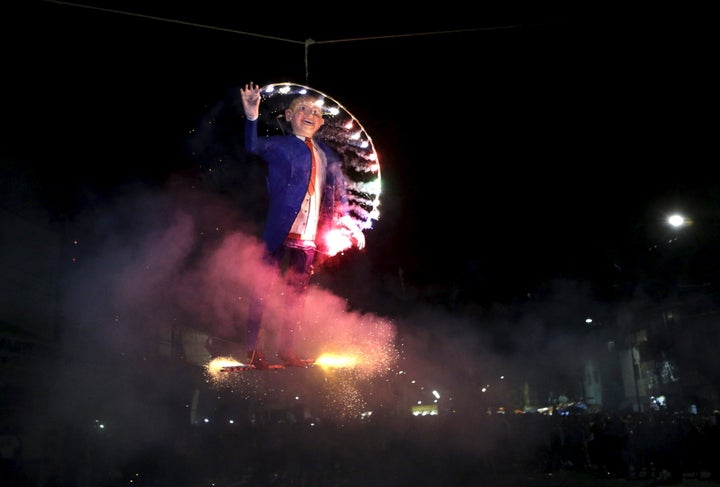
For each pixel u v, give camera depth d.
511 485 16.03
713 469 15.90
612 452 17.62
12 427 13.51
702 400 28.06
